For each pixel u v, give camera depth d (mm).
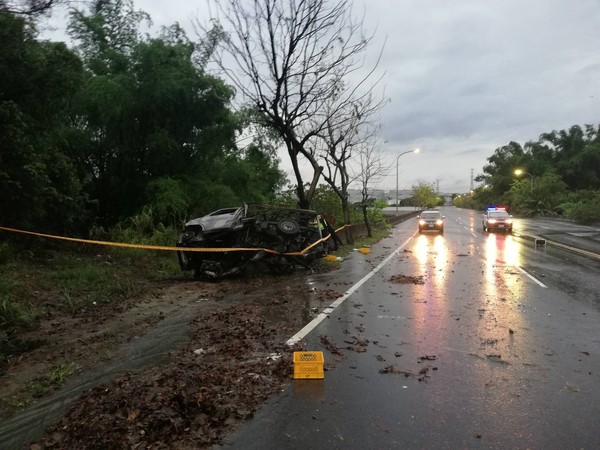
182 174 16281
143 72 14914
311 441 3584
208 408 4035
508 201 77375
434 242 23188
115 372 5066
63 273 9164
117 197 15859
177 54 15414
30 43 9742
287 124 14070
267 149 19516
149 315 7520
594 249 18906
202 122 16188
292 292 9539
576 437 3625
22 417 4090
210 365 5164
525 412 4043
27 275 8602
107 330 6609
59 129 13258
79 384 4766
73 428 3799
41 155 10594
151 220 14109
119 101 13922
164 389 4453
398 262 14852
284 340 6113
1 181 9031
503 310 7840
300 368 4828
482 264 14188
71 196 11641
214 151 17203
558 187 66812
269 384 4645
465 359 5387
